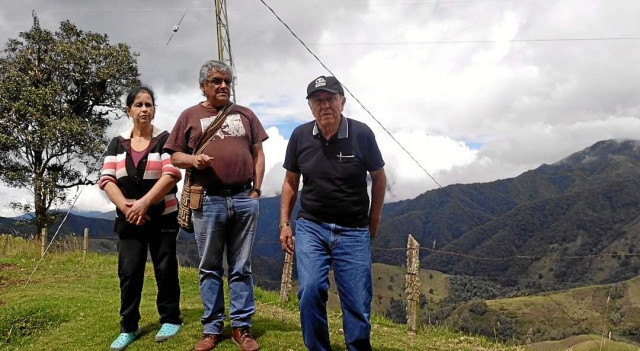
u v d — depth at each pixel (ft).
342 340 18.98
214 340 16.02
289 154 14.32
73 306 24.13
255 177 16.15
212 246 15.69
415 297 27.32
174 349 16.57
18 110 79.92
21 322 21.80
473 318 289.53
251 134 16.26
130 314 17.29
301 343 16.65
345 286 13.51
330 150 13.42
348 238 13.57
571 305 332.39
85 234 52.16
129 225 17.07
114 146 17.33
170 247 17.56
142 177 16.85
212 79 15.61
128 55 88.58
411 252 27.89
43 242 52.80
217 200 15.47
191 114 15.75
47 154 83.71
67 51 82.84
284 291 34.35
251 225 16.02
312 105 13.15
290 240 14.24
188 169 15.62
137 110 16.97
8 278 38.73
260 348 16.17
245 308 16.07
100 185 17.02
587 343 28.73
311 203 13.66
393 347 20.13
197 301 31.01
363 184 13.69
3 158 82.38
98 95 89.35
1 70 83.82
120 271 17.19
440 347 21.88
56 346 18.61
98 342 18.28
